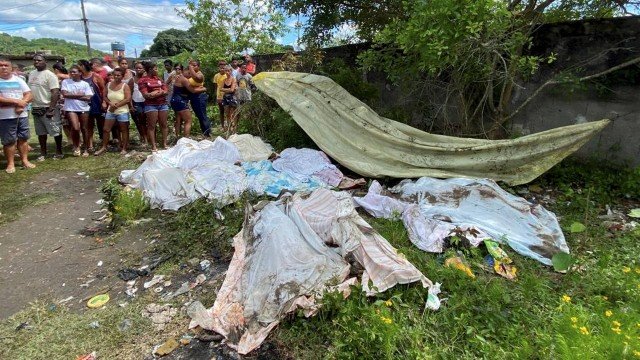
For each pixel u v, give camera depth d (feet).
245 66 32.19
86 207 18.04
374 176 18.39
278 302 9.86
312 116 20.71
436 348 8.64
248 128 25.00
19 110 22.21
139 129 28.84
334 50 29.22
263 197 16.61
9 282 12.48
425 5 15.83
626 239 12.90
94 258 13.69
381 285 10.36
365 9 25.35
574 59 18.21
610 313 8.95
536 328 9.17
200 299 11.11
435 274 11.08
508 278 11.34
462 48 16.66
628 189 16.31
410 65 19.60
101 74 27.89
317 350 8.99
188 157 19.72
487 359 8.29
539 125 19.84
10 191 19.97
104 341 9.80
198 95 28.84
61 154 26.22
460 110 20.74
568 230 13.78
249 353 9.07
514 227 13.51
